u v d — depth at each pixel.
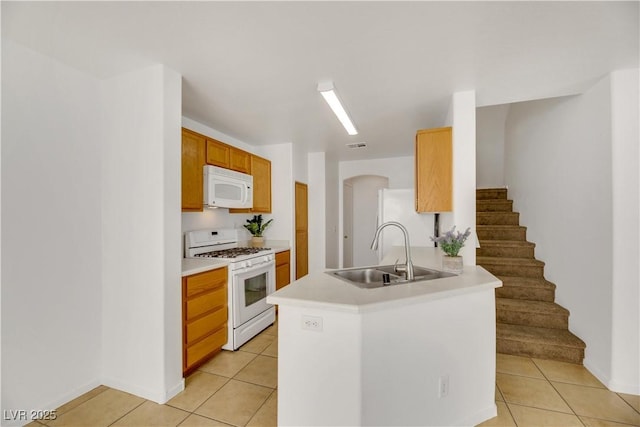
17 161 1.64
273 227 4.10
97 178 2.06
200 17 1.42
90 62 1.86
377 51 1.75
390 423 1.44
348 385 1.38
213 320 2.47
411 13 1.41
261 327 3.10
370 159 5.42
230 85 2.21
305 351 1.47
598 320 2.17
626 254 1.97
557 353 2.41
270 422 1.72
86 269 1.98
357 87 2.25
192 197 2.60
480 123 5.04
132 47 1.69
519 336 2.53
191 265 2.40
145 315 1.94
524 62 1.87
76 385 1.92
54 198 1.81
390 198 3.76
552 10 1.38
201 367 2.36
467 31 1.55
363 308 1.33
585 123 2.30
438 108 2.71
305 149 4.47
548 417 1.76
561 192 2.68
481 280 1.78
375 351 1.40
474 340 1.71
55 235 1.82
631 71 1.95
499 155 5.05
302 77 2.08
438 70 1.98
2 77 1.59
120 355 2.02
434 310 1.56
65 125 1.87
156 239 1.90
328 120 3.04
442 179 2.39
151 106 1.92
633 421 1.72
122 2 1.31
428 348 1.55
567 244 2.60
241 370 2.32
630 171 1.95
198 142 2.69
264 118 2.98
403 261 2.54
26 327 1.68
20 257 1.66
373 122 3.14
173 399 1.93
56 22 1.45
